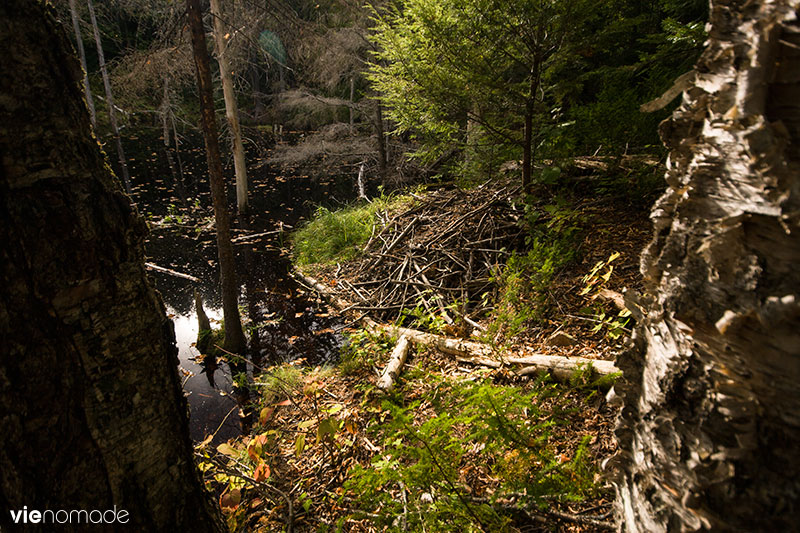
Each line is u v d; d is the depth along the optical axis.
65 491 1.12
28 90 0.98
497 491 1.76
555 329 3.70
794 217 0.70
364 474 1.80
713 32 0.84
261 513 2.54
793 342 0.72
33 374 1.04
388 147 13.13
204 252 7.98
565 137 5.32
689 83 0.94
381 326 4.70
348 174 13.27
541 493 1.68
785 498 0.77
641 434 1.04
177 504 1.39
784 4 0.70
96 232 1.11
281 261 7.51
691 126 0.93
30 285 1.02
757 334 0.75
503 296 4.23
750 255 0.76
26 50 0.98
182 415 1.39
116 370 1.18
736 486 0.82
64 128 1.05
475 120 5.30
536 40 4.70
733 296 0.79
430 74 4.97
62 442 1.10
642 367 1.08
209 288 6.65
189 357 4.86
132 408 1.22
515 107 5.19
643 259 1.04
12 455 1.03
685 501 0.89
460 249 5.53
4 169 0.97
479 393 1.82
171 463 1.36
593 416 2.63
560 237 4.75
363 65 11.56
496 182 6.66
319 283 6.32
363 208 8.75
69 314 1.08
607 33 4.61
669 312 0.92
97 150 1.17
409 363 3.89
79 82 1.12
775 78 0.72
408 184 11.16
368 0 10.06
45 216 1.02
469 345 3.77
